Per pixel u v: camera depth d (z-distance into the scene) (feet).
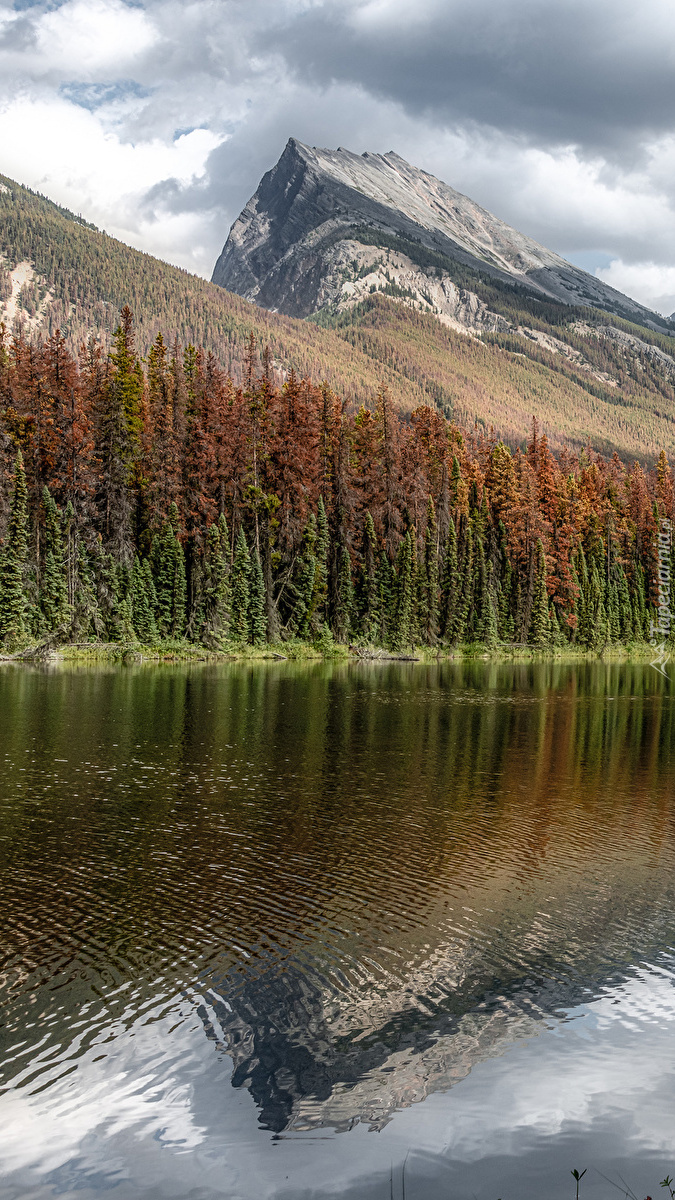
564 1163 30.32
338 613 290.56
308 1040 38.29
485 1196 28.45
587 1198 28.32
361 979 44.29
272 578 285.23
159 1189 28.48
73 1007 40.47
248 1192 28.40
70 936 48.32
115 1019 39.50
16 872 58.29
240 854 63.72
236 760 98.02
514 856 65.77
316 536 290.15
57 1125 32.01
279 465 291.17
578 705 168.76
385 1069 36.19
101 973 43.96
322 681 198.90
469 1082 35.35
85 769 90.17
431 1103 33.81
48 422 250.37
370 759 102.83
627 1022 40.75
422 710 151.94
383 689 186.29
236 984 43.24
